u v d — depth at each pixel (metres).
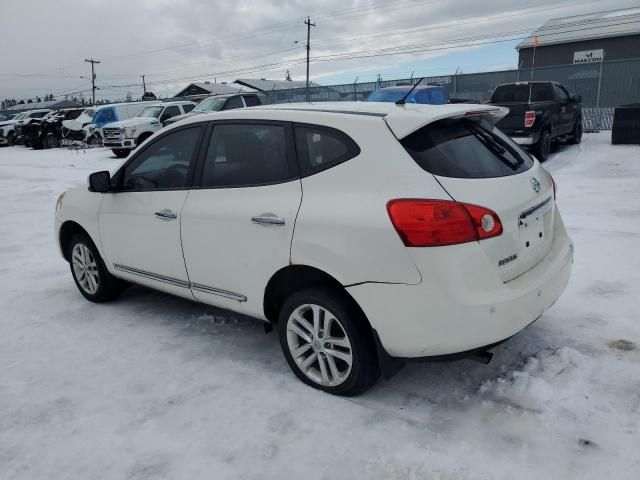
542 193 3.30
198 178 3.73
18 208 10.38
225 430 2.95
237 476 2.60
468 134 3.16
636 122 13.52
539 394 3.08
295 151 3.22
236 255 3.43
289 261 3.14
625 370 3.28
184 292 3.96
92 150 23.80
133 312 4.71
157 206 3.95
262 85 51.66
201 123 3.78
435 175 2.78
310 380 3.31
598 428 2.79
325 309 3.10
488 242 2.75
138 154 4.21
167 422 3.05
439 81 21.38
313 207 3.03
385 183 2.82
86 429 3.02
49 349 4.05
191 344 4.02
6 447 2.90
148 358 3.83
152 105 21.22
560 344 3.64
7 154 24.77
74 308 4.89
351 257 2.85
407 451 2.70
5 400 3.35
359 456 2.69
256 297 3.41
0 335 4.35
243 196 3.40
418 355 2.83
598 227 6.37
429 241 2.65
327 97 24.34
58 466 2.73
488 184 2.89
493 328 2.74
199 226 3.63
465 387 3.24
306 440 2.83
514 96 13.04
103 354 3.93
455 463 2.60
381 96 12.83
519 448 2.68
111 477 2.64
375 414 3.02
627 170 9.99
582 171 10.26
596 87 18.92
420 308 2.72
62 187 13.02
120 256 4.41
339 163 3.01
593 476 2.47
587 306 4.19
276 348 3.90
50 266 6.32
